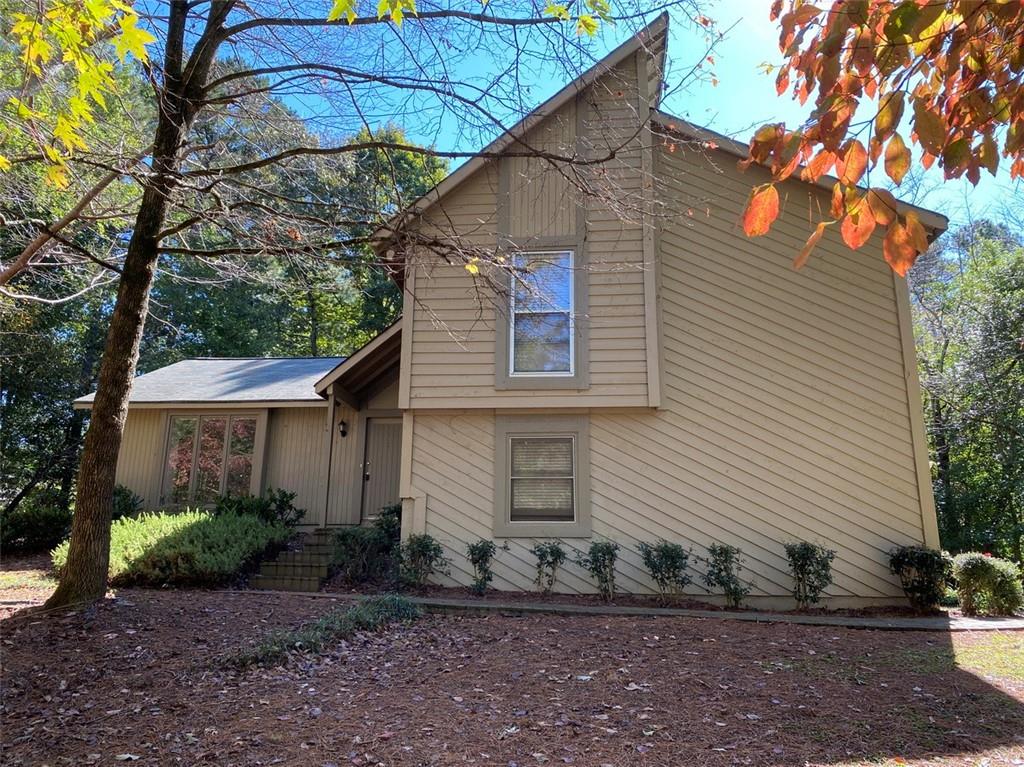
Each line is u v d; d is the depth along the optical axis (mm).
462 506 8898
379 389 13227
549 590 8484
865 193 2410
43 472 19047
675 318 8992
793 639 6266
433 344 9102
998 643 6234
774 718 4195
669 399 8828
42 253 7887
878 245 8766
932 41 2449
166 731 3996
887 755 3666
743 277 8961
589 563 8320
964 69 2596
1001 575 7625
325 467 13109
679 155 9219
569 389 8789
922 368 15359
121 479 13492
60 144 5922
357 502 12742
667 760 3586
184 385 14375
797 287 8836
